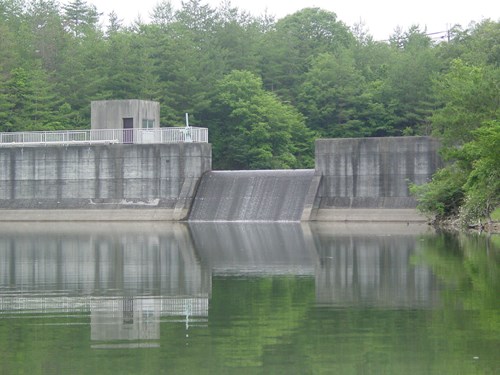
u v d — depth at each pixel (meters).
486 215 74.94
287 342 29.22
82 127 127.31
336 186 91.50
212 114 133.62
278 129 129.62
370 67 150.50
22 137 101.19
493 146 70.06
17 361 27.28
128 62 134.75
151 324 32.34
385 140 89.88
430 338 29.44
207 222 92.81
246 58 145.50
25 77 124.62
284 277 44.19
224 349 28.48
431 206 81.44
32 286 42.31
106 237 72.06
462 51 137.50
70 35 149.00
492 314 33.12
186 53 135.00
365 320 32.38
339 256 53.69
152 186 96.31
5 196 99.75
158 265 50.38
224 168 132.75
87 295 39.38
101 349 28.66
